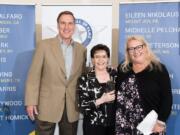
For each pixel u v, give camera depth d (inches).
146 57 114.0
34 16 147.1
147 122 110.2
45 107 128.4
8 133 150.0
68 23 125.5
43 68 128.7
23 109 149.7
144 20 143.6
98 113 118.8
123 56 146.1
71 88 128.5
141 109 111.1
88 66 139.0
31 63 137.7
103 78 120.5
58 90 127.1
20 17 146.5
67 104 128.2
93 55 122.0
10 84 148.4
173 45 141.6
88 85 120.1
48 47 127.5
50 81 127.4
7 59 147.4
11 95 148.8
